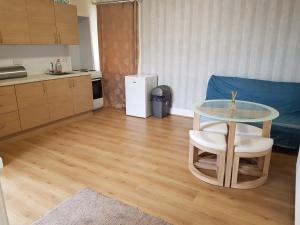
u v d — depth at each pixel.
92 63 4.89
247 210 1.81
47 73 3.85
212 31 3.64
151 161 2.57
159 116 4.11
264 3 3.20
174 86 4.21
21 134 3.14
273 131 2.67
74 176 2.25
